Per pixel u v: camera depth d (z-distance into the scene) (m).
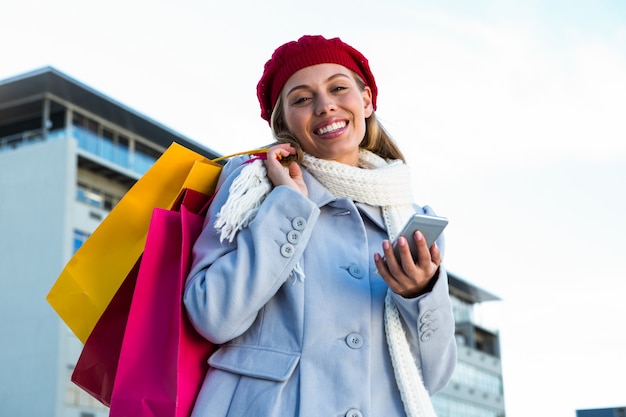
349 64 2.39
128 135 40.91
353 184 2.26
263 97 2.48
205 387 2.04
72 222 36.25
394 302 2.12
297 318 2.07
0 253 36.47
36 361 34.59
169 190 2.36
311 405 1.97
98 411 35.31
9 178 37.38
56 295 2.29
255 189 2.16
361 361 2.05
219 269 2.04
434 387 2.23
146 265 2.12
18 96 39.50
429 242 2.00
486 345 56.19
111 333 2.26
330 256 2.18
